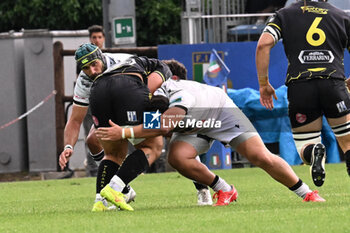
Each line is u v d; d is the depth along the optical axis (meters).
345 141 21.66
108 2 53.28
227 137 21.06
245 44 43.88
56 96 46.50
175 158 21.17
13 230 17.00
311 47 21.31
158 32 78.12
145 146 21.00
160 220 17.48
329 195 24.31
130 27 50.59
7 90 53.31
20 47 53.69
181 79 21.84
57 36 52.12
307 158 21.36
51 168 52.12
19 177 51.53
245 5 50.31
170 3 78.12
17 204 26.61
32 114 52.22
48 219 19.27
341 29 21.38
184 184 33.69
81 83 21.84
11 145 53.38
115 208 21.47
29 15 75.81
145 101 20.27
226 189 21.89
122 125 20.31
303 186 21.58
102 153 24.05
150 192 29.75
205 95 20.84
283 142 42.31
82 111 22.30
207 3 49.97
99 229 16.34
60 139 46.47
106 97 20.25
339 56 21.50
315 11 21.50
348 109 21.34
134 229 16.09
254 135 21.22
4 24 77.06
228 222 16.55
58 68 46.44
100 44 38.78
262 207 20.22
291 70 21.50
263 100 22.36
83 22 77.00
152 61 21.08
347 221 15.96
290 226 15.50
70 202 26.56
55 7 75.56
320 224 15.62
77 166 51.25
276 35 21.66
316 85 21.27
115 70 20.53
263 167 21.25
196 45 43.62
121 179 20.34
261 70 21.88
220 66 41.03
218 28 49.12
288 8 21.75
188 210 20.16
